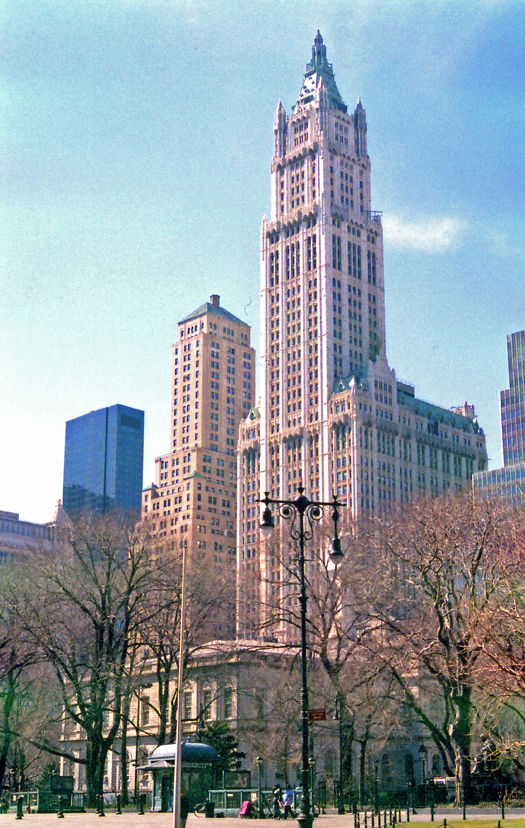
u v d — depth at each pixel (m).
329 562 103.31
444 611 77.44
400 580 81.50
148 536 92.88
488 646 56.25
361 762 83.94
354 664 81.38
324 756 104.88
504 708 67.94
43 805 82.19
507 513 81.62
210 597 95.69
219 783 87.88
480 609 61.62
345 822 60.28
